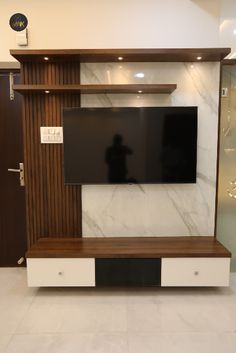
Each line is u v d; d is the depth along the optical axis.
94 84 2.73
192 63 2.81
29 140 2.87
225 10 2.83
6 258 3.27
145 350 1.95
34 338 2.08
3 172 3.17
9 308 2.44
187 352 1.93
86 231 2.98
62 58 2.69
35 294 2.65
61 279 2.57
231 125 3.00
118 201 2.95
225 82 2.96
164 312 2.37
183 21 2.81
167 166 2.81
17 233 3.24
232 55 2.90
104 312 2.37
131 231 2.98
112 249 2.62
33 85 2.60
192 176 2.83
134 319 2.28
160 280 2.57
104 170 2.82
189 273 2.55
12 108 3.10
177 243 2.76
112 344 2.01
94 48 2.82
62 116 2.76
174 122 2.76
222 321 2.26
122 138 2.78
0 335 2.11
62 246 2.71
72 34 2.82
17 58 2.67
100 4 2.79
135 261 2.55
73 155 2.80
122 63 2.81
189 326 2.20
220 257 2.52
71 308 2.43
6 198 3.20
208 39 2.82
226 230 3.14
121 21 2.81
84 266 2.55
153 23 2.81
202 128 2.88
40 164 2.90
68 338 2.07
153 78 2.83
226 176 3.06
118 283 2.58
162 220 2.97
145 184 2.91
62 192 2.94
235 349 1.96
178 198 2.95
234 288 2.75
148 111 2.74
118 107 2.74
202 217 2.97
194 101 2.85
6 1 2.79
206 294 2.63
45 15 2.80
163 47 2.83
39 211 2.95
